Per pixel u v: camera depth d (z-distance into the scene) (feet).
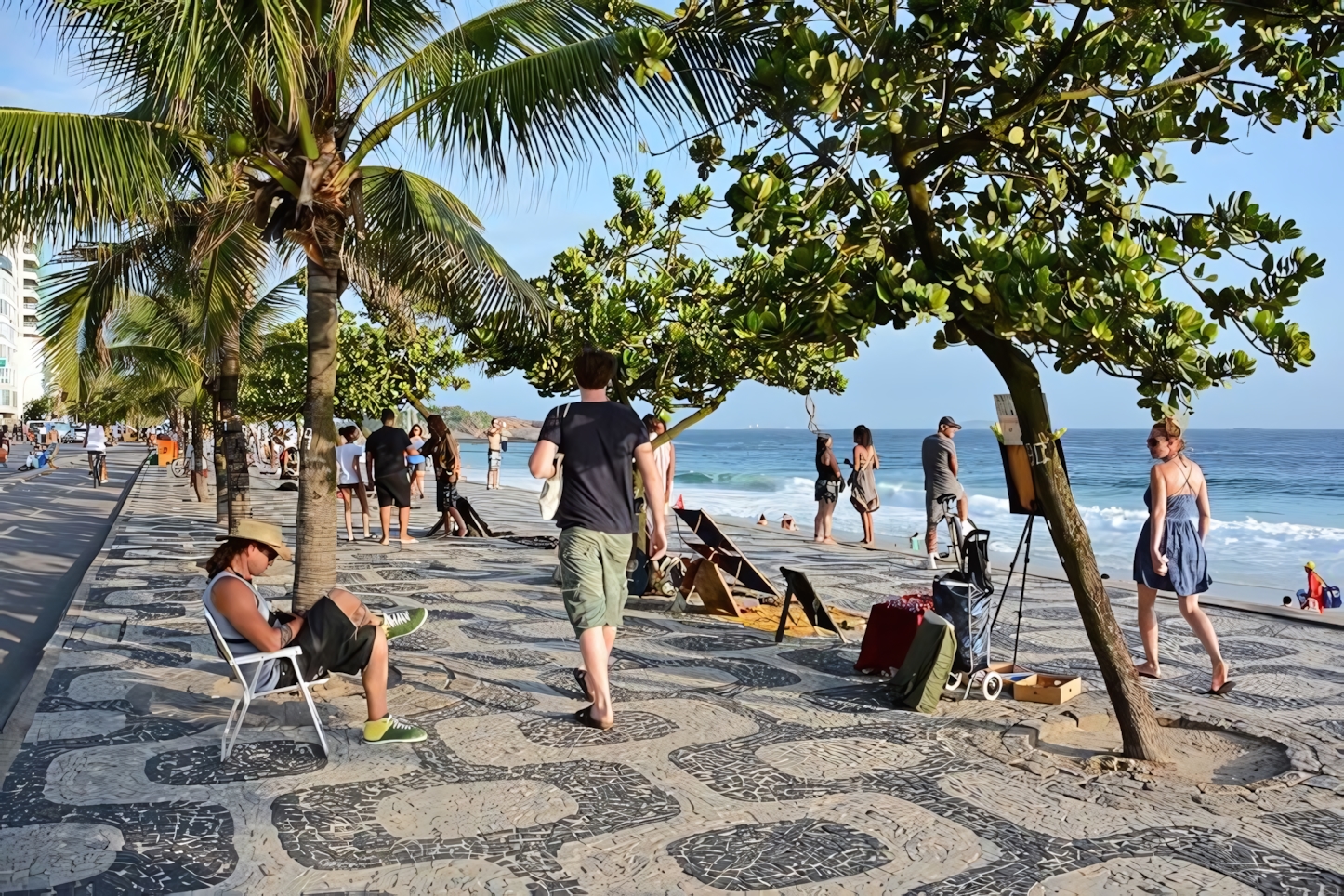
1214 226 14.87
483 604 31.71
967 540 21.59
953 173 18.78
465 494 97.45
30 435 295.07
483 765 15.97
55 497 88.43
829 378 33.14
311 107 20.57
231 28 16.88
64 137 19.97
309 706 16.15
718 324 31.09
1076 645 27.22
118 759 16.01
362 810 14.03
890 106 14.29
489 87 21.11
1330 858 12.82
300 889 11.62
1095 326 12.57
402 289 28.81
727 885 11.91
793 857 12.70
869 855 12.78
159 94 22.59
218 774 15.38
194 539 51.24
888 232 16.69
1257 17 15.35
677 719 18.78
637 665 23.38
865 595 35.27
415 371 71.72
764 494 126.41
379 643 16.85
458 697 19.94
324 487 21.61
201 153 26.00
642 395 33.73
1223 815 14.26
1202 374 13.14
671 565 33.45
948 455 43.14
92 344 37.06
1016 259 13.65
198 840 12.93
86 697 19.86
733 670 23.02
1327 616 32.01
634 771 15.79
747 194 14.25
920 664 19.79
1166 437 22.27
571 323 33.63
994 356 17.24
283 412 102.32
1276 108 15.87
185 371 53.47
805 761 16.44
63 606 34.55
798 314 14.75
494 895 11.57
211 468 151.23
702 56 21.15
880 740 17.65
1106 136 17.62
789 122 15.23
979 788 15.28
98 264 36.11
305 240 20.99
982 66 16.98
